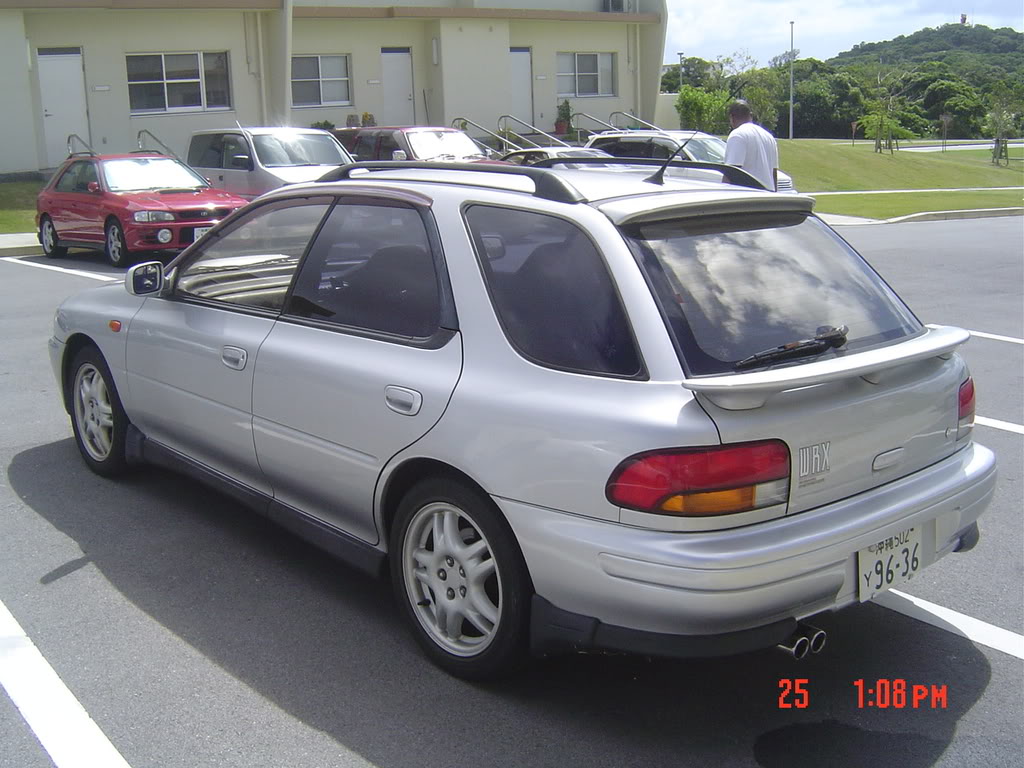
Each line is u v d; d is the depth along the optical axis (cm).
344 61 2888
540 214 359
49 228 1653
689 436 301
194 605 430
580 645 325
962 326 1005
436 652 377
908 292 1193
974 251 1556
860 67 8800
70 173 1625
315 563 473
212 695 361
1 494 553
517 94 3206
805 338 339
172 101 2570
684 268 340
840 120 8006
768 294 348
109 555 478
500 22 3058
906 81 9819
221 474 484
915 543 352
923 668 383
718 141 1767
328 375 400
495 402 341
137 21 2472
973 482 371
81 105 2436
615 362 324
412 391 366
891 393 341
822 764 323
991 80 11212
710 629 305
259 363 435
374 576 402
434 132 1997
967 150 6719
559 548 321
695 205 359
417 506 374
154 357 505
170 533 504
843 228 2041
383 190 413
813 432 318
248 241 469
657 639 310
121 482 572
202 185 1602
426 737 336
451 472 360
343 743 333
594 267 338
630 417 310
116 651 391
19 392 759
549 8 3228
